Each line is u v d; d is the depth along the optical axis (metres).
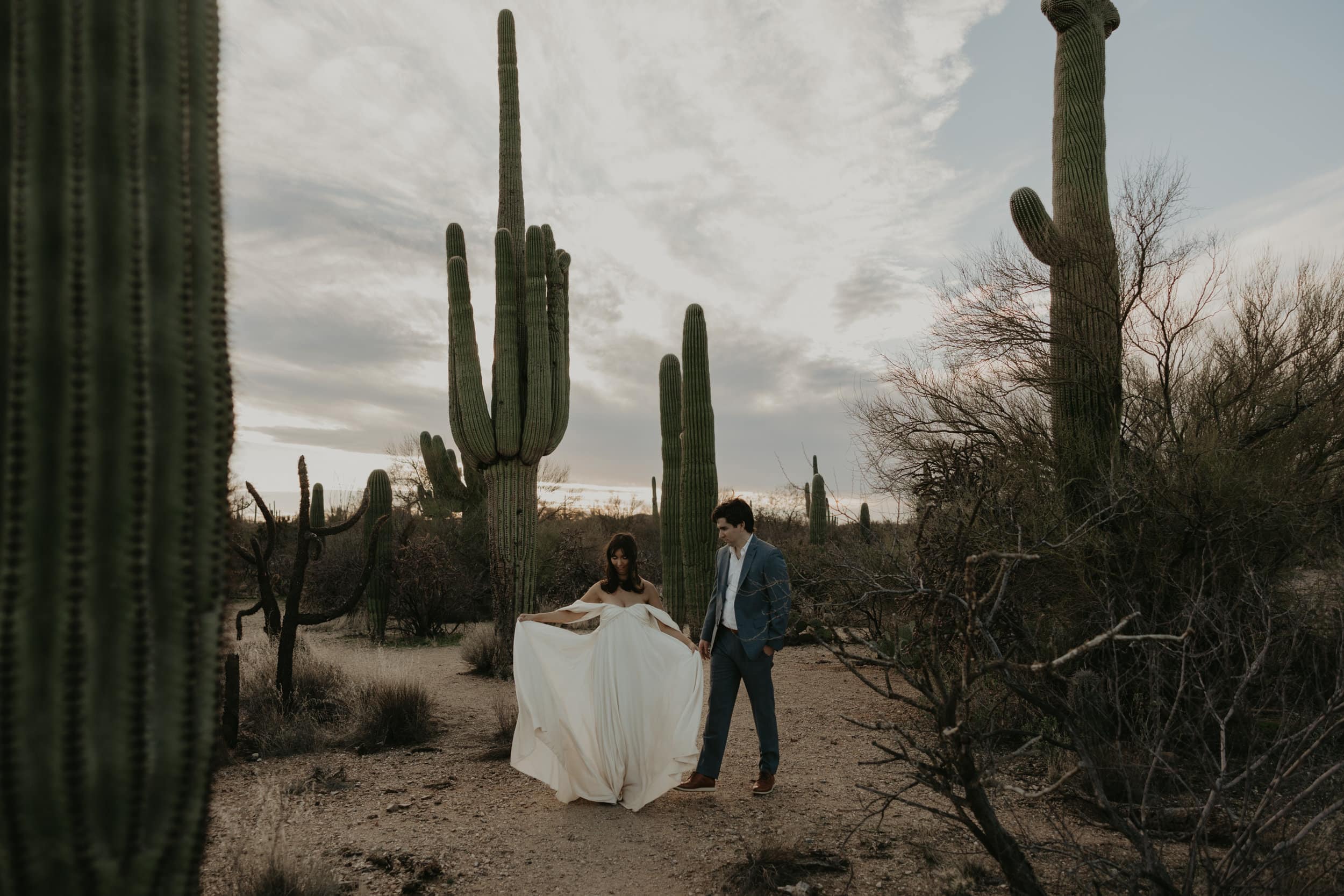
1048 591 5.59
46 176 1.74
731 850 3.83
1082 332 7.05
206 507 1.88
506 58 10.71
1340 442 6.38
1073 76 7.83
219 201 2.04
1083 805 4.02
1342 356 6.54
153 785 1.73
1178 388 7.02
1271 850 2.66
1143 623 4.93
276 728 5.97
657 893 3.39
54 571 1.65
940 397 7.70
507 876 3.58
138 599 1.71
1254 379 6.55
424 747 5.90
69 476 1.67
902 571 4.00
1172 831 3.64
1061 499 6.00
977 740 2.90
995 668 2.61
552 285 10.34
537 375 9.60
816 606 4.28
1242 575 4.69
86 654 1.65
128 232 1.79
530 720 4.63
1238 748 4.15
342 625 13.35
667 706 4.68
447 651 10.84
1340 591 4.38
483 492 16.17
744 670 4.71
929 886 3.35
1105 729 4.56
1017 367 7.47
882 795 2.96
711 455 11.36
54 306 1.70
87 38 1.80
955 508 5.75
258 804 4.33
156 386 1.83
